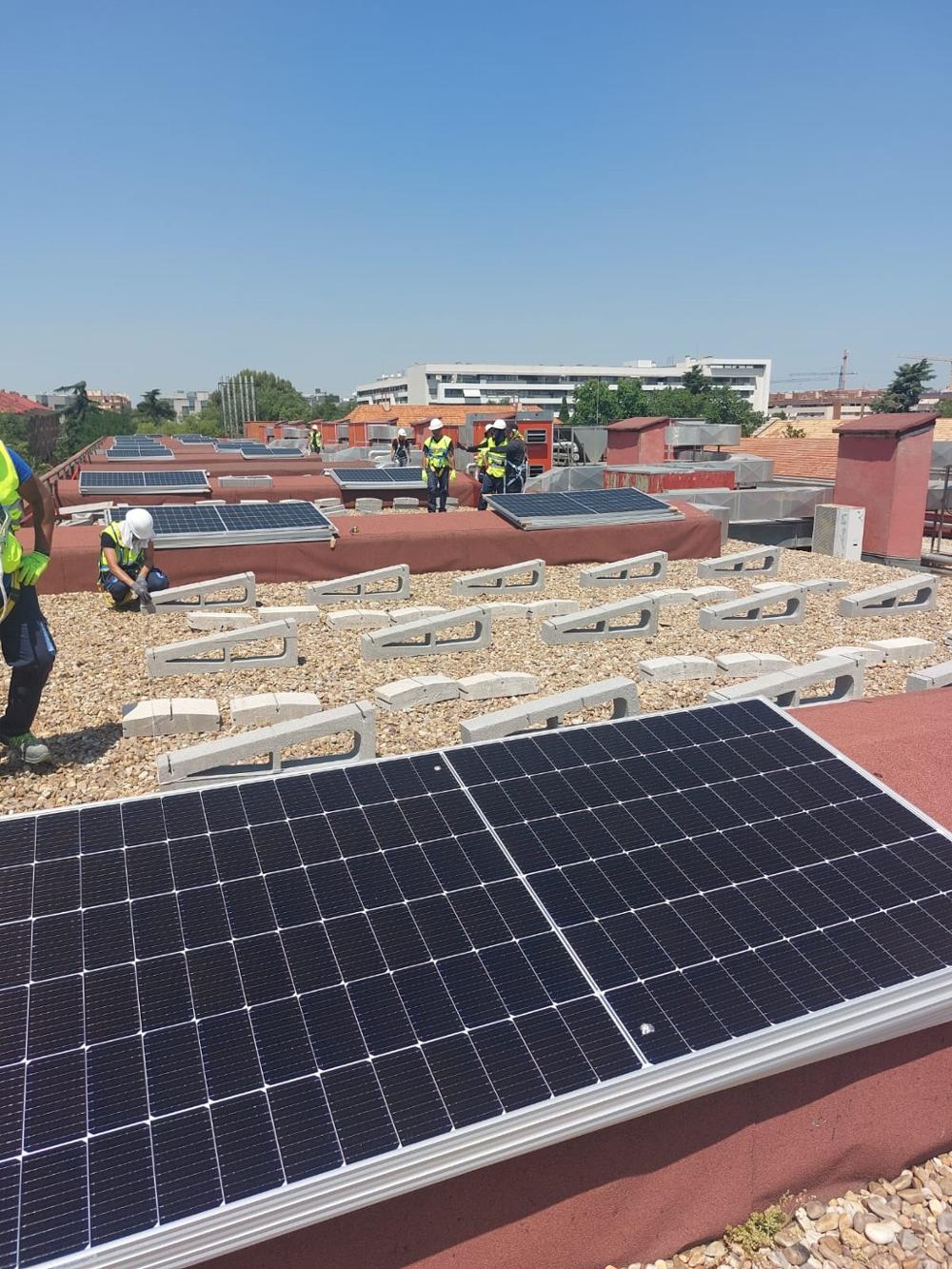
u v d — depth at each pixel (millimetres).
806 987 3393
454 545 14461
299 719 6371
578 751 4855
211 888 3695
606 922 3641
